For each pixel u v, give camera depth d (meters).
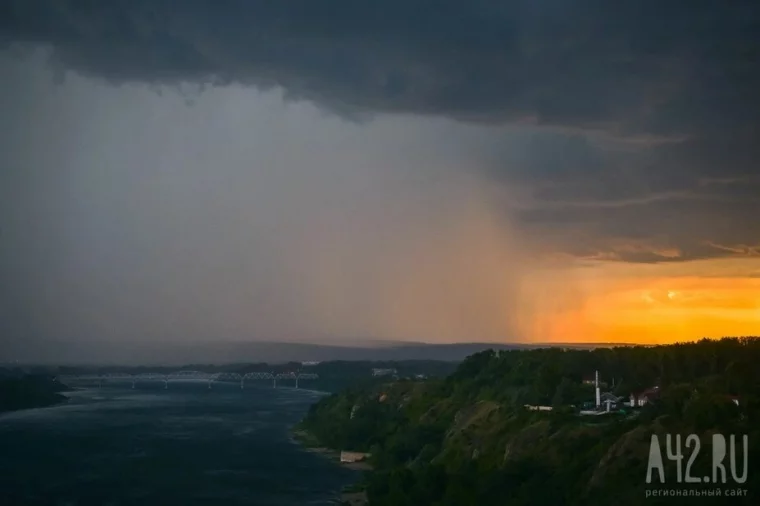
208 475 155.62
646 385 151.50
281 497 135.25
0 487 144.00
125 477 153.88
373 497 124.56
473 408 153.75
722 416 95.69
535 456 110.19
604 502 90.06
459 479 113.38
